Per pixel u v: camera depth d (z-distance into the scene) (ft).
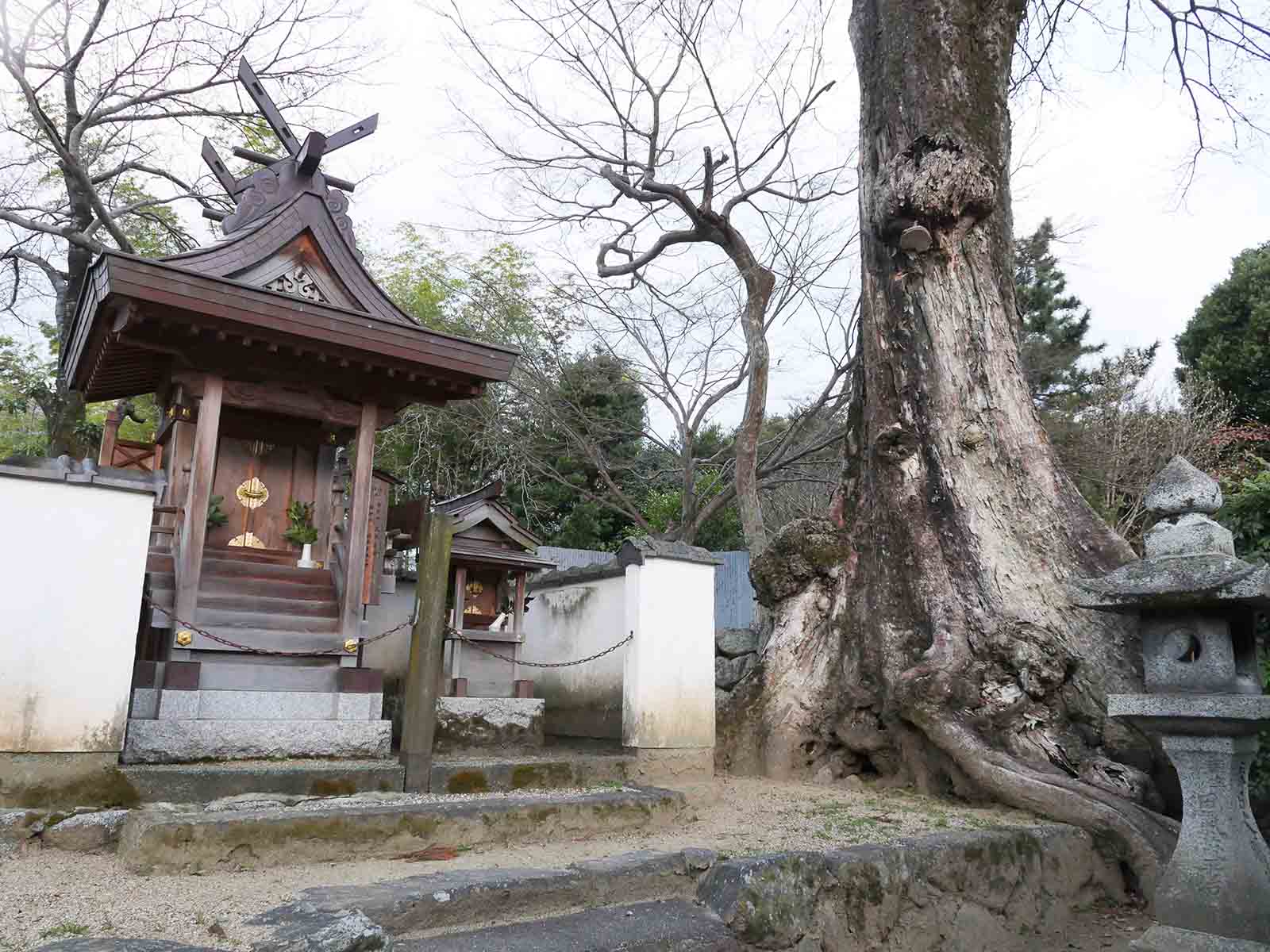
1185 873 15.10
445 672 27.58
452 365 23.21
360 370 23.44
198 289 19.60
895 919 16.53
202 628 20.86
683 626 25.34
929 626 26.91
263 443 25.00
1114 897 20.08
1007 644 24.58
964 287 29.66
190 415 23.41
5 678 15.47
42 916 11.48
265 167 24.03
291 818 14.69
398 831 15.66
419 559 20.51
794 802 23.38
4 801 15.19
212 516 23.43
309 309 21.11
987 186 29.45
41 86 43.91
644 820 18.76
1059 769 22.70
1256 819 22.50
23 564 15.92
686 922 13.98
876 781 27.48
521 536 28.78
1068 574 25.54
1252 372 70.54
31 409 67.56
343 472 25.14
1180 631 15.90
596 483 74.23
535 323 61.31
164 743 18.67
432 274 70.44
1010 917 18.38
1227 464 56.80
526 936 12.54
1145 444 59.57
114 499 17.04
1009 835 19.35
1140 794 21.17
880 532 29.40
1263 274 73.56
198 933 10.89
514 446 60.44
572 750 26.68
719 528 79.25
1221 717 14.62
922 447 29.12
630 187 47.19
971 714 24.22
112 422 28.53
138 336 20.59
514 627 28.91
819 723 28.96
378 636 22.70
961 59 30.66
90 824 14.99
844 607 30.27
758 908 14.60
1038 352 76.95
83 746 15.99
